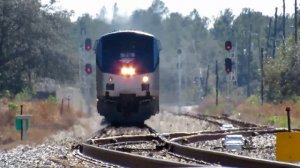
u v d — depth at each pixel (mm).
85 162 57406
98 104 114438
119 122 117688
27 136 89500
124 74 111812
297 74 196750
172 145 69625
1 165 55469
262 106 186125
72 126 121812
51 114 133625
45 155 64250
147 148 73188
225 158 54406
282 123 129375
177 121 146125
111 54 112500
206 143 84312
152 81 112375
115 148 71875
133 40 112562
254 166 48281
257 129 108062
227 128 116375
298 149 46625
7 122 115812
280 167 44375
